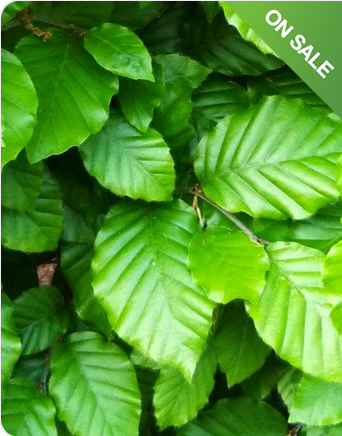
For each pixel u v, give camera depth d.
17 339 0.32
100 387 0.37
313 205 0.33
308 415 0.35
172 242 0.33
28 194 0.33
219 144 0.34
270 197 0.33
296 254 0.32
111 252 0.33
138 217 0.34
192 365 0.31
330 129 0.33
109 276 0.32
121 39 0.30
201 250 0.32
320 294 0.32
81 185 0.37
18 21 0.31
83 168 0.37
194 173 0.36
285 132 0.34
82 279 0.37
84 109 0.30
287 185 0.33
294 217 0.33
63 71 0.30
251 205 0.33
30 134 0.27
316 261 0.32
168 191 0.32
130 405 0.37
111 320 0.32
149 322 0.32
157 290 0.32
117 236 0.33
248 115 0.34
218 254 0.32
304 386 0.35
